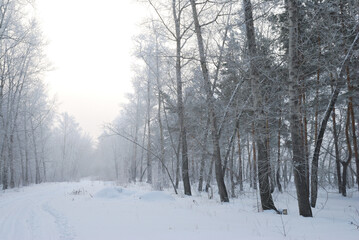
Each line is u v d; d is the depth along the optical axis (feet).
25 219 25.34
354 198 49.57
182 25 41.06
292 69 26.48
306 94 44.42
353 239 16.47
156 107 92.68
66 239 17.49
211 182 87.25
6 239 18.02
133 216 25.93
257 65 32.48
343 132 63.26
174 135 81.25
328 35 30.30
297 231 19.34
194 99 54.60
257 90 32.40
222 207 32.53
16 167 107.86
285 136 54.24
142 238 17.13
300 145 26.63
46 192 58.03
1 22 64.03
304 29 32.60
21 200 42.01
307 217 25.75
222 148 61.82
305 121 38.06
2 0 64.64
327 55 32.60
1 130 79.36
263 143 31.94
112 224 22.12
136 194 46.98
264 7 30.53
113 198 43.68
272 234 18.19
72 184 92.73
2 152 73.72
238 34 39.24
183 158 50.65
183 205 34.06
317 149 33.94
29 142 105.09
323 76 39.60
